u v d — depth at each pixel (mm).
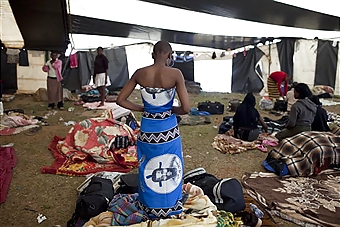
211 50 11789
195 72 12945
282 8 6379
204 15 6914
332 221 3281
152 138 2713
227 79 12789
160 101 2670
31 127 6887
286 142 4672
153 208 2811
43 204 3637
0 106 7535
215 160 5129
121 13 6723
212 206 2994
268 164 4746
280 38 10359
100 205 3070
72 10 6469
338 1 5984
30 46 9234
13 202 3666
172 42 9969
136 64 12531
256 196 3818
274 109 9031
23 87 11344
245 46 11000
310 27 8438
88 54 11812
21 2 5395
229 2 5961
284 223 3316
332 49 11117
